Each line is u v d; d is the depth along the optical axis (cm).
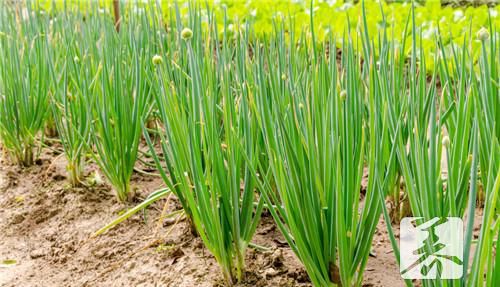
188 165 159
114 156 188
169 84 169
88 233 184
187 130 151
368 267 161
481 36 146
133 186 192
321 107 150
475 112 127
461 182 138
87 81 186
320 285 144
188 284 159
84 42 219
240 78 169
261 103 143
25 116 211
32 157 217
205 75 170
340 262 139
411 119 145
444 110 173
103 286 167
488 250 124
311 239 141
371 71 139
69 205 194
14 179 210
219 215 153
